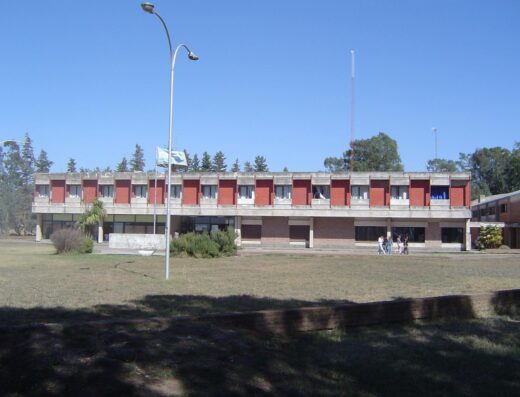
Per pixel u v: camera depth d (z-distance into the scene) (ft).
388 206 218.38
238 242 229.45
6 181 331.98
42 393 21.54
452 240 218.38
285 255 149.69
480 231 225.56
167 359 25.70
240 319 32.83
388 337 35.86
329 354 30.83
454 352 32.30
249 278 76.23
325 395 23.86
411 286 67.36
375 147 368.68
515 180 369.91
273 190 229.45
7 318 38.32
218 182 234.58
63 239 139.54
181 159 222.89
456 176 214.90
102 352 25.39
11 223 318.24
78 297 51.26
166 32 76.54
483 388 25.43
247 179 232.12
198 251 133.08
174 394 22.54
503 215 259.80
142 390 22.45
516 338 36.94
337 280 74.54
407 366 28.84
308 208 224.94
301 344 32.86
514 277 82.48
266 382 25.12
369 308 38.22
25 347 25.03
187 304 47.62
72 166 459.73
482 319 44.70
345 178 222.89
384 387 25.26
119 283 65.98
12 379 22.44
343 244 225.76
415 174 217.56
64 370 23.27
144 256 131.44
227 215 233.35
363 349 32.24
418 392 24.73
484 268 102.63
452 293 59.62
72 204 253.85
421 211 215.72
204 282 69.46
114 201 247.09
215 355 27.27
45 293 53.98
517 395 24.59
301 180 227.61
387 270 95.50
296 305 47.88
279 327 33.86
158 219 245.45
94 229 246.27
